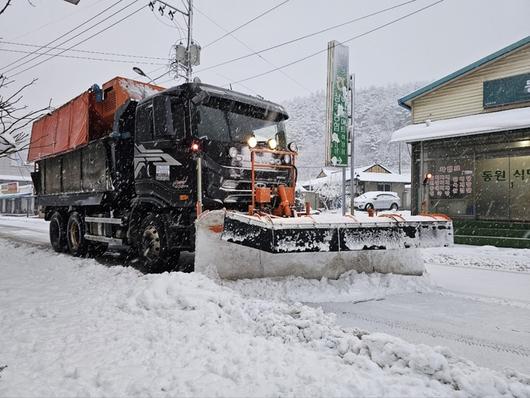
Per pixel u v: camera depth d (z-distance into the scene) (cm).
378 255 604
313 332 342
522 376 278
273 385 257
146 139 696
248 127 675
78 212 951
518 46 1149
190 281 474
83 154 895
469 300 533
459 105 1303
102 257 928
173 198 638
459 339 386
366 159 10356
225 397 245
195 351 314
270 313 393
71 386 262
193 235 609
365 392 246
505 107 1198
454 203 1305
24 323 394
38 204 1141
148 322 389
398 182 4169
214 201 608
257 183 657
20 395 250
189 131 614
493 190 1220
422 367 274
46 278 634
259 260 554
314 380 260
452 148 1310
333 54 1235
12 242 1262
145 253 689
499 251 1030
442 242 573
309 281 550
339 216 534
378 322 436
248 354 305
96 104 876
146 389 256
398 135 1379
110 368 288
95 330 370
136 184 719
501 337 392
